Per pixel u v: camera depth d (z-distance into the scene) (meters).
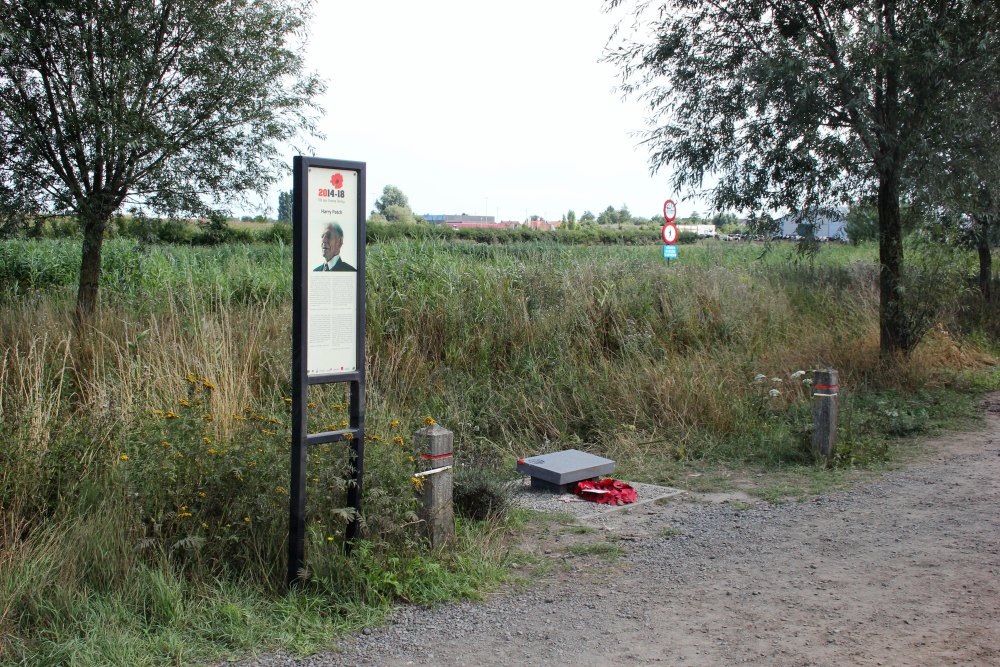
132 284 12.44
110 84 8.99
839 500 7.03
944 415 10.33
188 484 5.10
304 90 10.40
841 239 29.31
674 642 4.22
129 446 5.62
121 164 9.19
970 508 6.65
